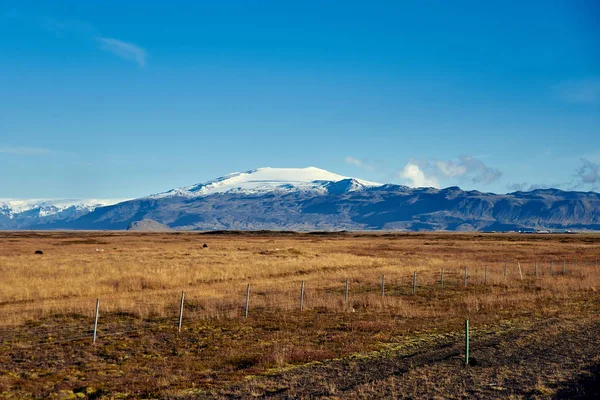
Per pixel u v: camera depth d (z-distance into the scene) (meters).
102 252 66.12
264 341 18.27
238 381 13.42
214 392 12.53
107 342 18.05
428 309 25.31
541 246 91.50
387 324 21.09
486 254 71.50
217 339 18.61
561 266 50.38
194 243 102.62
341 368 14.62
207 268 42.88
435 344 17.58
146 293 30.47
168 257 55.81
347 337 18.73
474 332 19.52
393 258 62.38
